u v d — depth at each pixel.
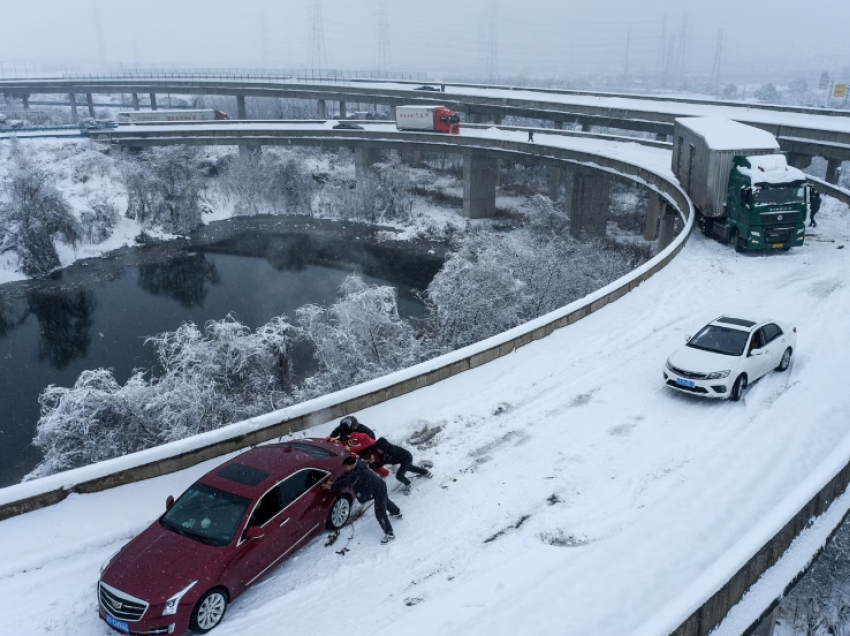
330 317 31.14
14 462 30.44
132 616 8.59
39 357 42.84
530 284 35.97
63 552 10.67
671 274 25.53
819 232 32.50
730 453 13.45
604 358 18.09
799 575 10.43
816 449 13.52
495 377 16.77
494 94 88.81
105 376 23.25
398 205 75.12
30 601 9.77
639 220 69.81
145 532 9.83
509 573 10.23
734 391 15.51
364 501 11.28
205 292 54.00
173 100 178.88
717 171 29.95
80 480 11.66
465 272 32.03
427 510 11.77
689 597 8.68
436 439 14.06
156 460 12.28
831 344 18.64
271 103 147.25
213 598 9.11
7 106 133.38
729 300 22.61
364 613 9.45
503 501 12.01
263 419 13.43
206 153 88.00
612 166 51.22
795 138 50.91
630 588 9.87
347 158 91.62
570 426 14.59
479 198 73.06
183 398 22.80
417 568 10.36
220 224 74.00
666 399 15.80
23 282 56.34
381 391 15.08
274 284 55.59
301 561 10.52
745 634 9.20
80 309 50.88
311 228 72.50
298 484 10.59
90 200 68.25
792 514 10.57
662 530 11.16
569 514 11.62
